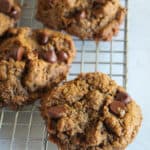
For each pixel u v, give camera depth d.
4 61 0.40
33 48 0.41
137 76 0.44
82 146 0.37
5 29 0.43
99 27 0.43
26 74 0.40
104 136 0.37
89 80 0.40
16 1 0.45
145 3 0.48
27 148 0.39
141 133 0.41
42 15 0.44
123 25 0.46
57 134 0.37
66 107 0.38
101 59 0.45
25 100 0.40
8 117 0.41
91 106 0.38
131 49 0.46
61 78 0.41
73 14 0.43
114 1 0.43
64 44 0.42
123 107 0.38
